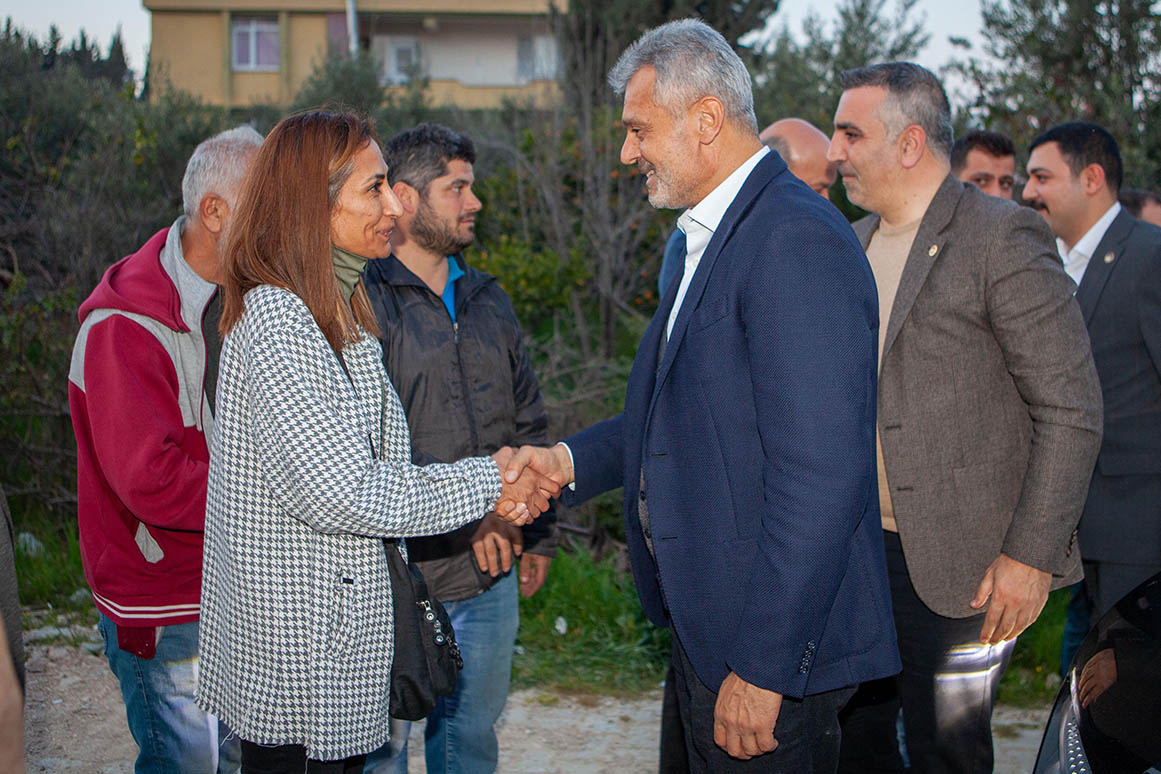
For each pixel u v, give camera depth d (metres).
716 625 2.12
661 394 2.19
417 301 2.87
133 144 7.16
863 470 1.95
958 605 2.69
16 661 1.88
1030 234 2.60
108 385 2.36
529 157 8.13
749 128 2.26
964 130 8.30
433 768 3.02
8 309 5.85
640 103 2.26
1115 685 2.20
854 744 3.09
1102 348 3.29
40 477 5.94
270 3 20.61
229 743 2.79
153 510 2.33
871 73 2.83
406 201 2.86
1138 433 3.22
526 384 3.14
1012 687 4.35
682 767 2.73
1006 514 2.68
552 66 10.31
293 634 1.98
